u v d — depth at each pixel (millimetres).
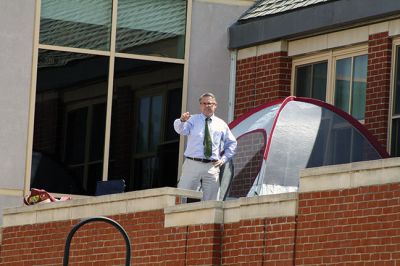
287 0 37531
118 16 38469
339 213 26000
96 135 38156
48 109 37812
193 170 31641
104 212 31359
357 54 35594
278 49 37250
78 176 37906
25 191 37344
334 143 33250
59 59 38031
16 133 37375
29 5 37750
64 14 38125
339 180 26125
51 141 37750
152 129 38500
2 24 37500
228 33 38750
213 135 31719
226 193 32938
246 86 38156
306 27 36250
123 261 30625
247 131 33562
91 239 31562
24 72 37594
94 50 38281
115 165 38156
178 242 29344
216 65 38750
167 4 38812
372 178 25469
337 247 25922
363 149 33344
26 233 33500
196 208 29016
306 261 26531
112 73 38312
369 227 25375
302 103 33594
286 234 27016
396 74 34469
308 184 26766
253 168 33031
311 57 36812
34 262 33125
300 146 32906
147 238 30172
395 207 24953
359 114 35375
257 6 38750
